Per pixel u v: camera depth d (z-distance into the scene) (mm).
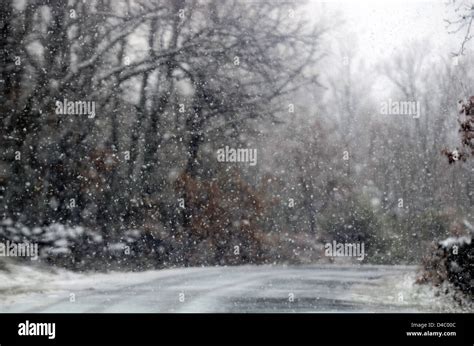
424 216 42156
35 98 30438
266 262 35500
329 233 41594
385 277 24500
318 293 18281
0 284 18469
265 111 38406
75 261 25594
